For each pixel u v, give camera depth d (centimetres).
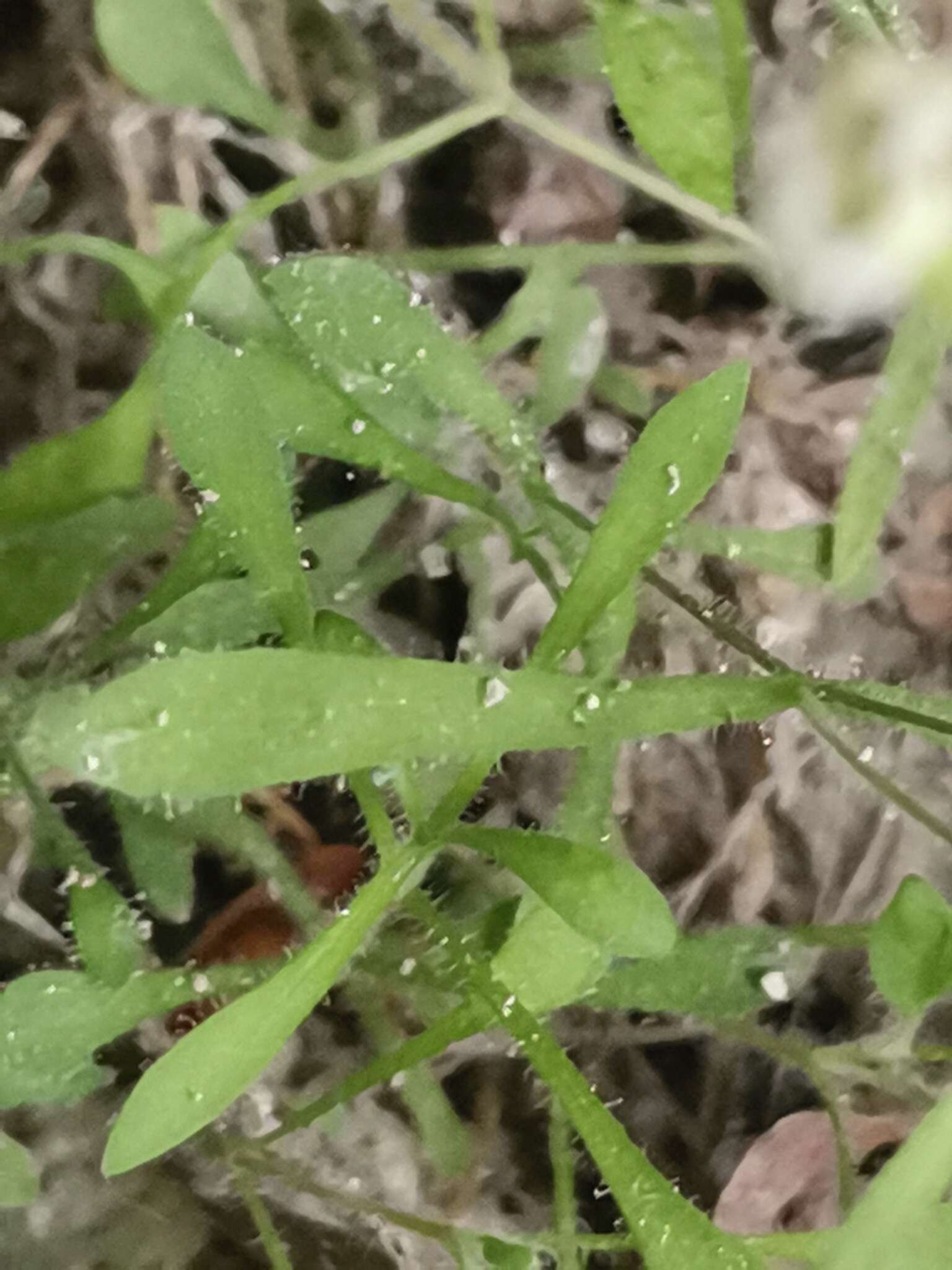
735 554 8
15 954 8
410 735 7
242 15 8
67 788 8
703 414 7
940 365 8
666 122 8
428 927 7
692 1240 7
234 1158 8
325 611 7
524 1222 8
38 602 7
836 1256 7
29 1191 8
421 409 8
